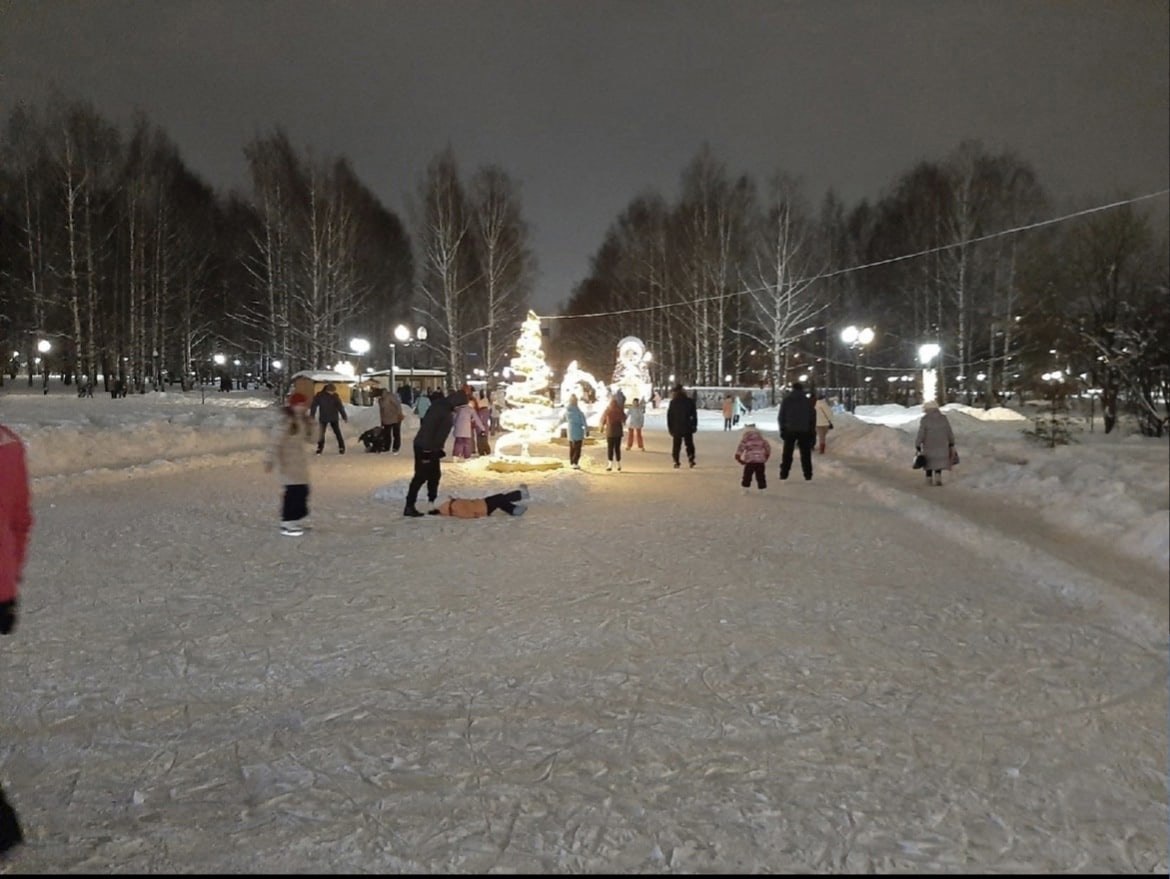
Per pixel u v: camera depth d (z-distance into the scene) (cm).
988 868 362
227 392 5156
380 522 1180
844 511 1311
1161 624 705
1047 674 602
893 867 362
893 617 736
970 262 4566
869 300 5922
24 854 365
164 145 4719
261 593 791
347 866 358
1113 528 1079
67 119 4109
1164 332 2709
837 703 544
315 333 4428
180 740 480
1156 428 2734
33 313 4681
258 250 5344
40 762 453
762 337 5903
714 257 5303
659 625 705
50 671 584
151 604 748
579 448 1959
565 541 1057
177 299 4975
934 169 5081
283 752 466
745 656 632
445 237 4747
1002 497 1423
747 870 358
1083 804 419
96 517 1176
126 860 361
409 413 3647
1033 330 3234
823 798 420
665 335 6334
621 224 7162
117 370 4481
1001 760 466
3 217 4450
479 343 5191
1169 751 480
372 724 505
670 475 1828
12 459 384
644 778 439
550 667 605
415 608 748
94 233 4288
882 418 3816
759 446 1535
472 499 1250
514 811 404
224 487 1522
